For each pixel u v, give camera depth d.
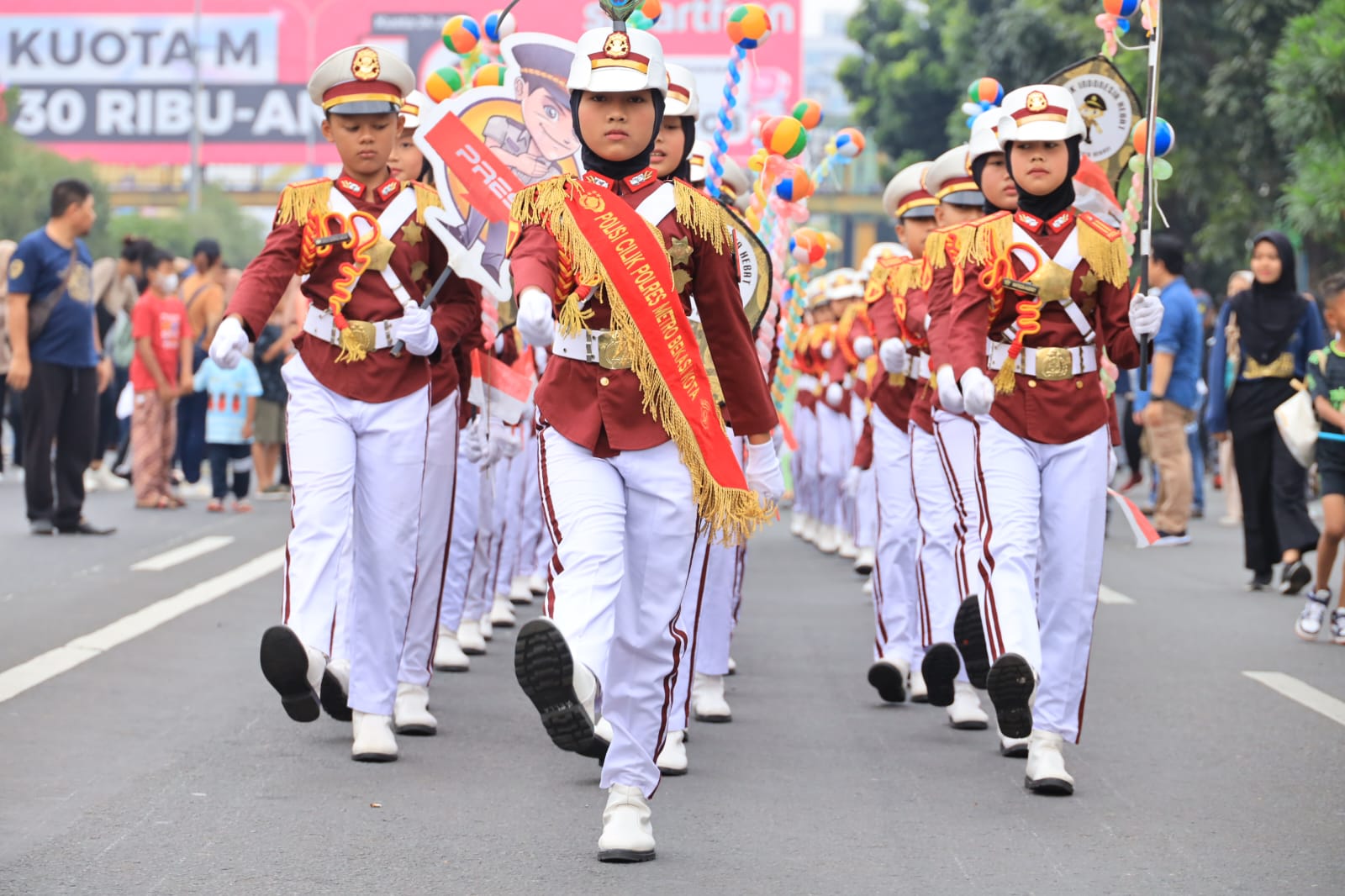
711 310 5.79
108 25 54.03
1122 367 7.18
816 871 5.74
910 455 8.78
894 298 8.74
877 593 8.95
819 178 9.77
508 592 11.30
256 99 53.81
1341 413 10.71
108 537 14.99
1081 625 6.96
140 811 6.30
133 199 67.81
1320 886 5.62
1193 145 30.52
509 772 7.07
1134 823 6.40
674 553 5.73
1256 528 13.06
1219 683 9.23
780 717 8.45
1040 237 6.86
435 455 7.64
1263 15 27.50
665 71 5.74
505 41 7.35
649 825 5.89
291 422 7.21
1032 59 32.59
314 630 6.89
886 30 47.94
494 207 7.34
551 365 5.77
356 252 7.14
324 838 6.01
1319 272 27.83
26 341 14.70
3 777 6.74
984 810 6.59
